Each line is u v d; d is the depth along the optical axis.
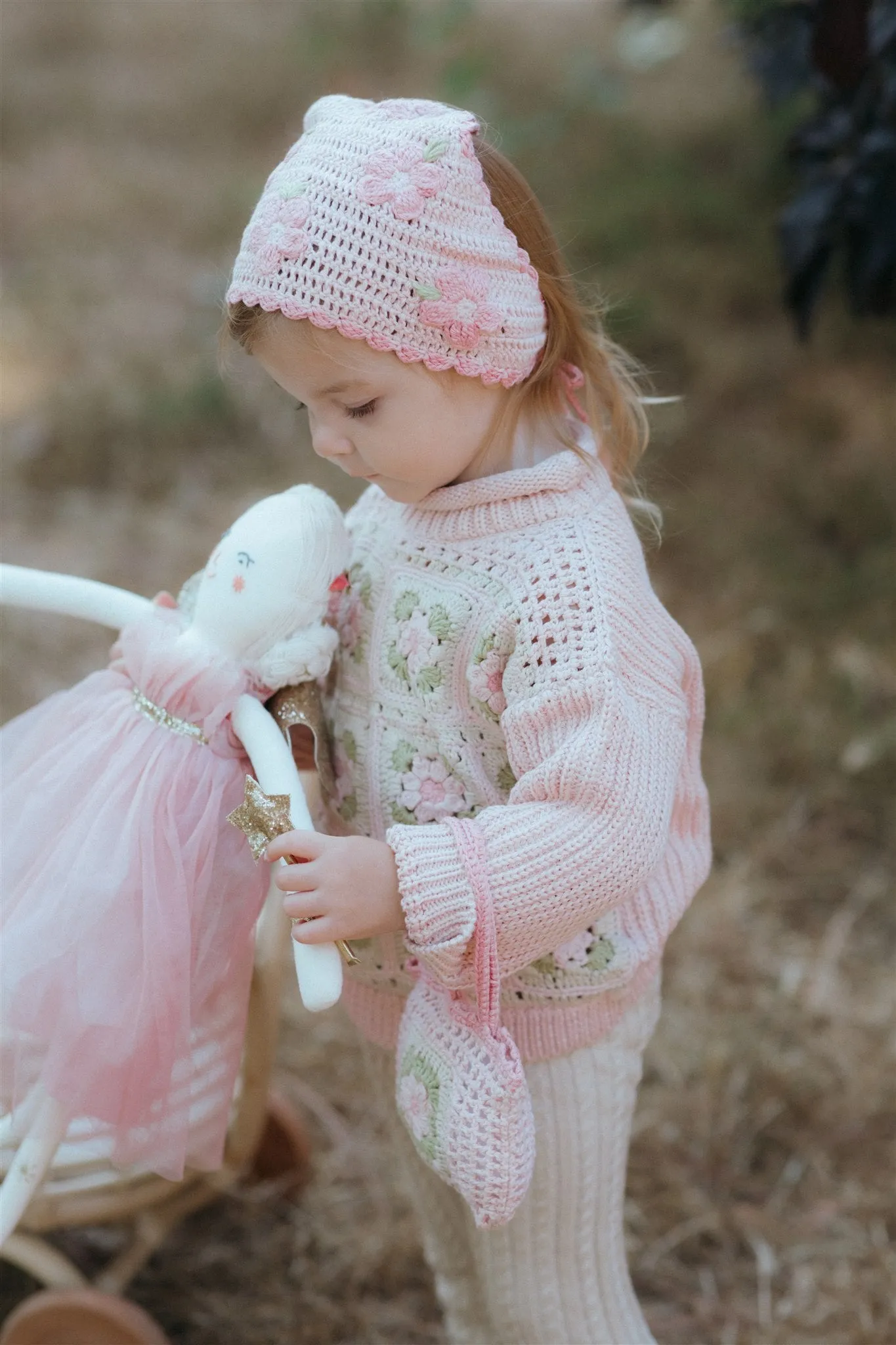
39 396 4.10
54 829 1.26
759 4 3.36
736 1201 1.98
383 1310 1.84
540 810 1.15
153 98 6.69
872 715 2.89
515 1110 1.18
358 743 1.32
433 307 1.15
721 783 2.73
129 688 1.32
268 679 1.26
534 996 1.31
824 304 4.37
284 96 6.61
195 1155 1.33
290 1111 1.95
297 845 1.15
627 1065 1.38
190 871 1.21
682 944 2.39
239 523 1.29
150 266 5.06
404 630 1.28
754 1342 1.79
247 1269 1.90
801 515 3.52
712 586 3.29
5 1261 1.91
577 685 1.16
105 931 1.20
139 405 4.01
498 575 1.23
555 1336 1.40
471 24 6.89
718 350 4.21
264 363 1.22
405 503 1.29
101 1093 1.22
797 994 2.30
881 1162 2.03
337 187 1.15
